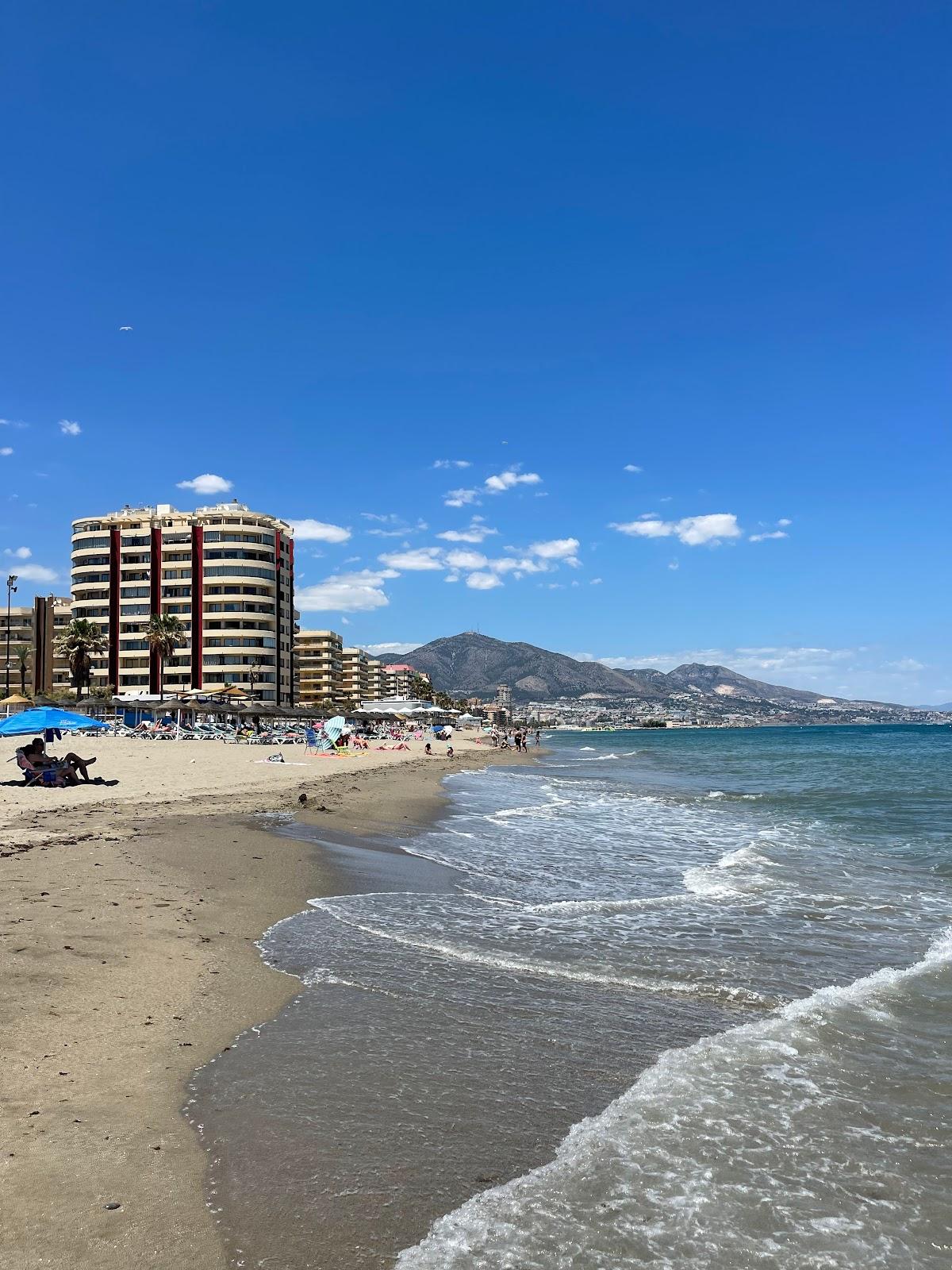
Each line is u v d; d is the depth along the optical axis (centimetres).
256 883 1324
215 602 11500
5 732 2567
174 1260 408
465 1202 474
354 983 872
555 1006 825
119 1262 404
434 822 2392
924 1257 438
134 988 788
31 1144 502
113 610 11606
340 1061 663
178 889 1216
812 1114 600
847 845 2094
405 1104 593
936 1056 711
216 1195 466
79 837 1588
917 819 2672
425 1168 508
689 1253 436
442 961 968
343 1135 543
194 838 1680
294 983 862
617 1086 641
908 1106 617
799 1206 483
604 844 2080
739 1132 571
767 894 1437
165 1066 632
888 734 18675
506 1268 415
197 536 11650
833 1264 432
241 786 3017
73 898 1098
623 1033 758
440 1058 680
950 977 934
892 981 914
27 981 770
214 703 7719
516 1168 514
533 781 4616
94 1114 546
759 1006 848
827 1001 847
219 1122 552
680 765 6619
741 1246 443
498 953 1012
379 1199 473
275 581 11962
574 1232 448
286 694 12338
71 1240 417
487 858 1803
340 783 3406
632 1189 495
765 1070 677
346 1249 425
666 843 2112
